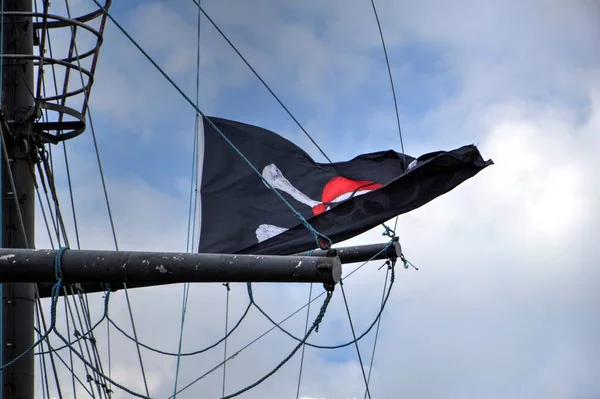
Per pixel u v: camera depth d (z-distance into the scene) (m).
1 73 21.47
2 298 21.61
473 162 24.14
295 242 25.12
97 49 21.72
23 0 22.30
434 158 24.05
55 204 22.61
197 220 26.22
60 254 16.94
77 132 22.22
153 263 16.88
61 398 22.28
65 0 22.92
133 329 22.94
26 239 20.89
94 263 16.89
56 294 16.86
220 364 24.25
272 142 27.22
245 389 17.09
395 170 26.62
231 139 26.94
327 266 16.50
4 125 21.28
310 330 16.81
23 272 16.94
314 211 26.17
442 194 24.27
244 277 16.75
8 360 21.47
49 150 22.89
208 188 26.47
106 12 20.33
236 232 26.00
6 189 21.70
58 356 22.86
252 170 26.81
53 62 21.30
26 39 22.19
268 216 26.16
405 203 24.33
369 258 26.36
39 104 21.27
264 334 25.48
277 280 16.67
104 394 23.19
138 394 18.28
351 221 24.64
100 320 22.17
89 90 22.02
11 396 21.38
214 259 16.83
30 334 21.73
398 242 25.95
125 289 23.22
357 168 26.97
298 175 26.88
